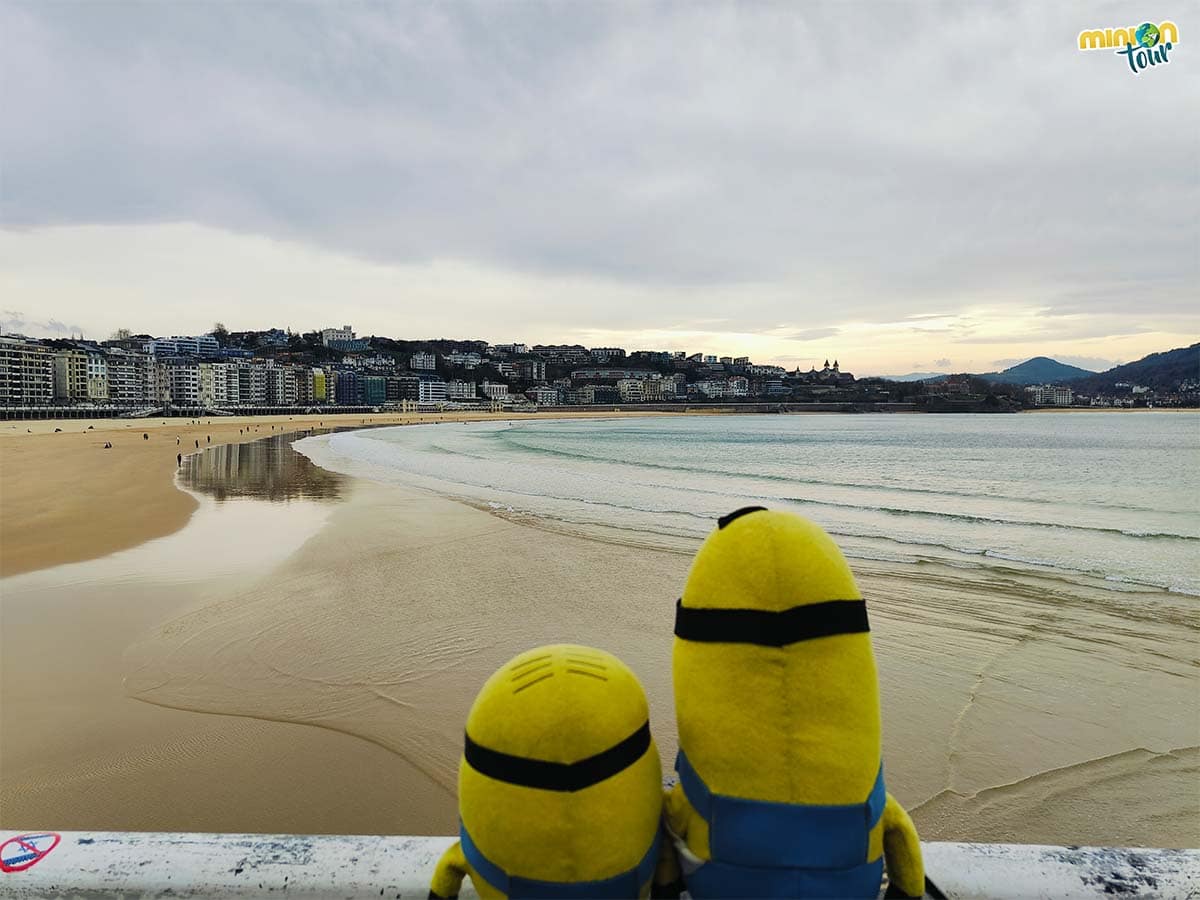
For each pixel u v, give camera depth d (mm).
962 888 1242
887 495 20984
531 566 10602
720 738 1031
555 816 1016
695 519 15367
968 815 4223
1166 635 7398
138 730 5215
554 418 165000
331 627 7594
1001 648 6996
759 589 1045
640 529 13984
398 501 18422
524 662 1146
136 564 10773
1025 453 42531
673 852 1125
